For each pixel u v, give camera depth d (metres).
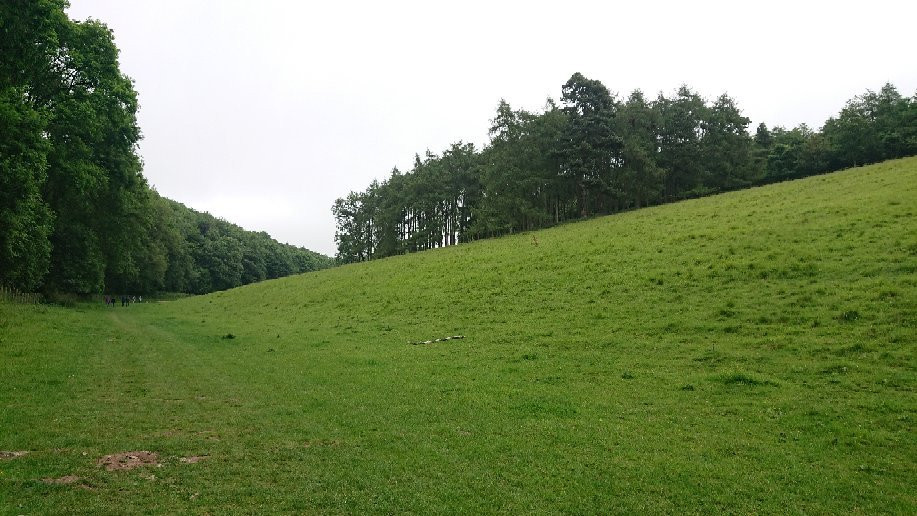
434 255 65.50
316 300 49.94
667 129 91.94
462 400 16.45
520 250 50.44
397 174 130.38
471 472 10.65
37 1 26.80
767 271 27.95
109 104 45.25
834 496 9.70
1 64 27.42
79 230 54.22
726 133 93.00
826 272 26.14
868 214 32.84
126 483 9.66
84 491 9.22
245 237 196.12
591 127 81.19
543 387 18.08
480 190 106.69
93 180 45.53
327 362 23.42
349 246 138.38
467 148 112.00
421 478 10.32
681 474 10.65
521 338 26.33
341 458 11.30
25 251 37.50
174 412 14.77
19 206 31.75
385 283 49.66
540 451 11.90
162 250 103.19
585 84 84.19
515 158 82.94
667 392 16.75
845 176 55.06
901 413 13.55
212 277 148.62
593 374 19.53
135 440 12.12
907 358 17.06
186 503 8.93
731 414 14.51
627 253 38.84
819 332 20.42
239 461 11.02
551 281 36.69
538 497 9.58
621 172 86.50
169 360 23.66
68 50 41.03
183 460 10.99
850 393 15.29
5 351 21.47
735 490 9.93
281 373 20.92
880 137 89.06
